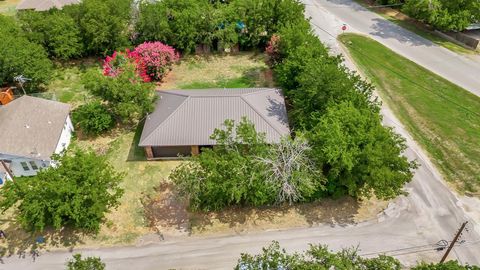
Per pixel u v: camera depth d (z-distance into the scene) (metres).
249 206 31.50
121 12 47.25
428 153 36.50
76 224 28.59
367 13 62.31
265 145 30.09
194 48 50.91
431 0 52.50
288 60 40.22
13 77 41.38
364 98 33.94
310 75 34.56
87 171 27.64
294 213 31.05
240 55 51.50
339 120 30.22
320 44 42.00
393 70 48.22
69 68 48.59
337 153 27.98
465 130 38.84
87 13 46.16
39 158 32.34
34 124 34.66
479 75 47.50
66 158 28.38
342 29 56.09
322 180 29.52
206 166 28.45
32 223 28.81
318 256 21.73
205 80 46.53
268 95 38.38
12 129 33.66
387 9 63.72
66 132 37.12
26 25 47.16
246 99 36.22
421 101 42.94
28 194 26.34
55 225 26.11
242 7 49.78
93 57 50.59
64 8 48.97
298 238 29.17
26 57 41.41
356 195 31.98
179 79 46.69
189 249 28.53
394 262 21.02
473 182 33.41
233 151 29.28
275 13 49.25
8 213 31.08
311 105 34.59
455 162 35.34
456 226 29.95
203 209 30.94
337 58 39.19
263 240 29.11
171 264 27.52
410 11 55.28
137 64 41.62
